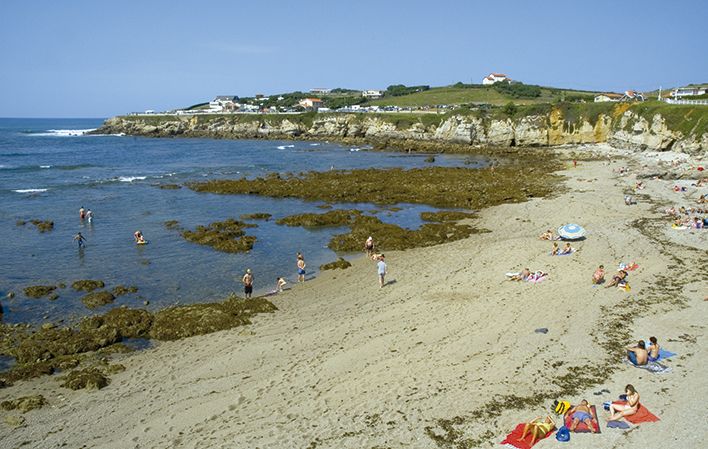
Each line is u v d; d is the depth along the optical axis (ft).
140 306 93.04
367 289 97.04
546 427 47.98
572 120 359.25
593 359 62.90
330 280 104.17
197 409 57.16
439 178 226.99
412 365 63.93
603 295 84.64
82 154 361.92
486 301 85.10
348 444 48.49
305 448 48.21
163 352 74.18
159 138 547.08
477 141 391.45
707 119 248.73
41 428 55.06
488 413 52.47
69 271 112.27
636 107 313.12
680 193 173.17
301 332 77.41
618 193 181.78
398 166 287.69
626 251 109.70
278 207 180.75
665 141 274.36
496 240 129.08
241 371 65.92
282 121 532.73
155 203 185.98
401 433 49.80
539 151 338.34
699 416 49.80
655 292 84.48
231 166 293.02
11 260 119.24
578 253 110.22
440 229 140.67
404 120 448.65
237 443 49.83
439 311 82.07
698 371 58.29
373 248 126.41
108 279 107.45
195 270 112.98
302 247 130.52
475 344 68.95
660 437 47.01
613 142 324.60
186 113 621.31
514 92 617.21
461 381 59.21
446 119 416.26
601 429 48.55
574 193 185.98
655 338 63.05
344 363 65.72
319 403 56.44
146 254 124.47
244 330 79.30
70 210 172.55
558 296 85.35
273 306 88.84
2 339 78.79
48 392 63.26
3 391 63.82
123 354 74.33
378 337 73.20
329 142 474.90
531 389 56.70
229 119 566.77
